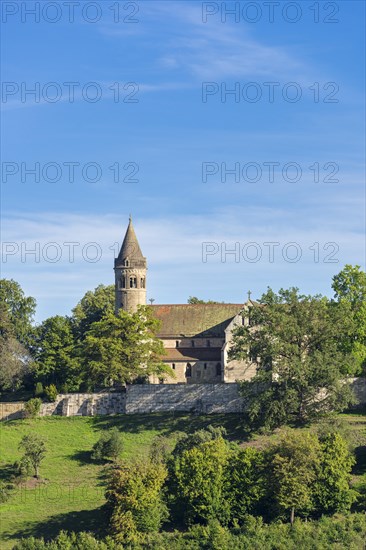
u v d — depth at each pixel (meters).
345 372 157.12
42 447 138.62
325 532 113.12
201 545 112.25
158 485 121.56
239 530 116.44
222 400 157.38
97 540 115.69
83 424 156.88
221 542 110.81
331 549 108.94
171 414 157.38
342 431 136.25
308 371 144.25
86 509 126.19
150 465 125.88
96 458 142.00
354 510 120.56
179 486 122.12
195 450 126.12
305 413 146.75
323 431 135.75
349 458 123.62
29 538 114.25
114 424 155.75
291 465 119.50
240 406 156.62
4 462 142.62
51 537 119.50
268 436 144.00
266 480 121.12
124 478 121.50
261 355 148.00
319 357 145.25
